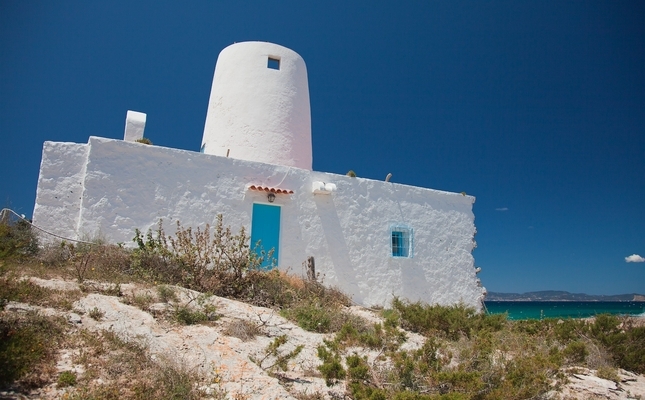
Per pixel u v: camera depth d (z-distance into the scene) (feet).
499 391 18.74
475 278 55.16
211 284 33.45
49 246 34.47
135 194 38.34
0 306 20.83
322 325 29.91
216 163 42.24
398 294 49.24
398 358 20.63
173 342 21.74
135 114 46.60
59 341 19.33
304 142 55.36
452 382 19.02
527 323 40.22
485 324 35.91
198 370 19.43
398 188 52.29
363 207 49.42
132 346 20.08
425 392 19.54
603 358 32.01
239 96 53.01
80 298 24.97
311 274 41.86
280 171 45.37
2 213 35.06
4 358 15.80
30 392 15.53
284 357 21.30
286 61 55.88
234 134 51.85
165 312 25.59
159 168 39.68
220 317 26.99
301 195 46.06
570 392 24.27
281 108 53.67
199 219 40.37
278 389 18.81
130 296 27.09
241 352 22.30
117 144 38.34
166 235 38.73
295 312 31.14
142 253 33.73
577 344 30.35
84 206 36.42
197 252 35.99
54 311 22.36
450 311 37.88
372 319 36.65
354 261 47.57
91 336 20.13
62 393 15.70
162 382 17.43
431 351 21.68
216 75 56.70
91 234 36.22
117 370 17.87
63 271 30.73
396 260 50.06
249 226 42.42
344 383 21.07
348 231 47.91
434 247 53.11
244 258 35.32
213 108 54.95
